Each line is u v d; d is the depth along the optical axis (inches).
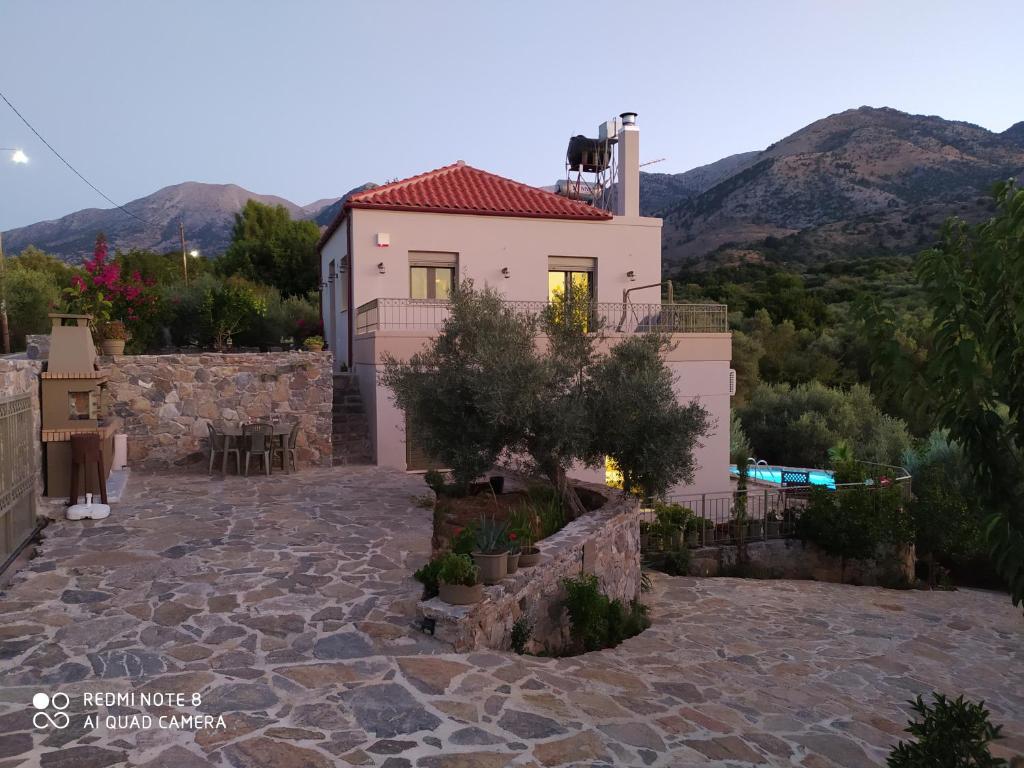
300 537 345.4
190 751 157.2
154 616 240.7
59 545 323.9
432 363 382.9
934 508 622.8
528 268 714.8
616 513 388.8
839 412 1143.0
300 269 1529.3
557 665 243.6
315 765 154.4
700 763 181.2
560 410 350.0
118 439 508.1
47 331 1083.9
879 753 215.5
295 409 552.4
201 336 828.6
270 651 216.1
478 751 166.6
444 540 332.5
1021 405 142.4
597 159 891.4
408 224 677.9
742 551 581.6
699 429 376.8
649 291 756.6
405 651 222.4
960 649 410.0
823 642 392.5
